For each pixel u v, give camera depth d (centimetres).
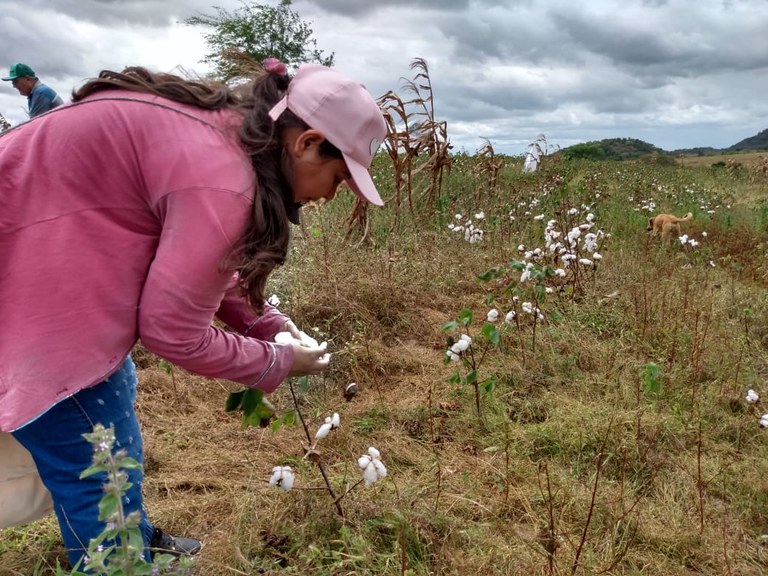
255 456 302
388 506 257
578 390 374
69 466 173
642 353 430
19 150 158
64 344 158
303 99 158
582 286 523
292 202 171
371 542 241
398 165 671
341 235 594
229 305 213
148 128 156
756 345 452
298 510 255
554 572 229
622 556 237
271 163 160
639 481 298
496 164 838
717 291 546
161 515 252
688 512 276
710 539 257
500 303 499
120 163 156
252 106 165
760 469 306
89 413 170
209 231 153
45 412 162
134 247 162
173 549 213
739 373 401
